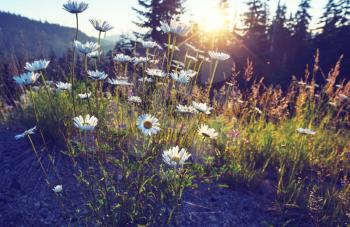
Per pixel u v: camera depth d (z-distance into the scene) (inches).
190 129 28.2
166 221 22.2
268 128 39.9
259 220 26.2
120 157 27.0
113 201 23.1
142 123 20.8
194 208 25.7
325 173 34.0
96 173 25.3
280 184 30.9
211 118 39.5
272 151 35.2
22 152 28.9
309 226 26.3
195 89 34.4
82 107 29.0
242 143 34.6
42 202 24.0
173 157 20.1
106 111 30.2
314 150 36.8
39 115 29.7
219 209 26.3
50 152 28.6
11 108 38.7
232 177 29.9
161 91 28.6
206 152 32.8
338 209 26.7
